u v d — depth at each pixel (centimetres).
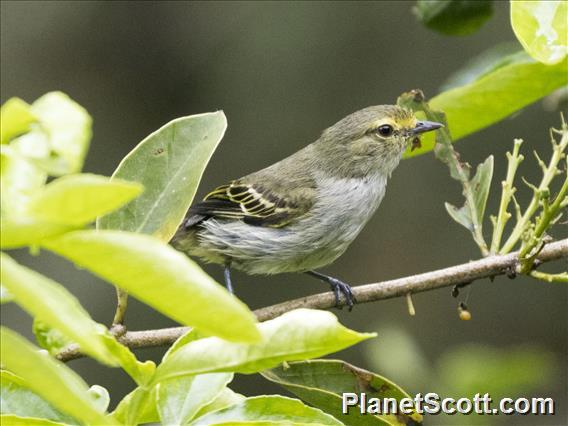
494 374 984
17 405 507
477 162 1803
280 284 1928
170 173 635
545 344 1812
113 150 2044
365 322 1869
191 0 2052
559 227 1142
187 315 312
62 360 633
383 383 691
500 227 791
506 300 1838
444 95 824
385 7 1891
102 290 1777
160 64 2062
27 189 318
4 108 313
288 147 1936
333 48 1908
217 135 646
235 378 1784
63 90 2053
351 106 1908
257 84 1950
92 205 284
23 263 1767
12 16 2044
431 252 1912
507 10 1838
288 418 518
